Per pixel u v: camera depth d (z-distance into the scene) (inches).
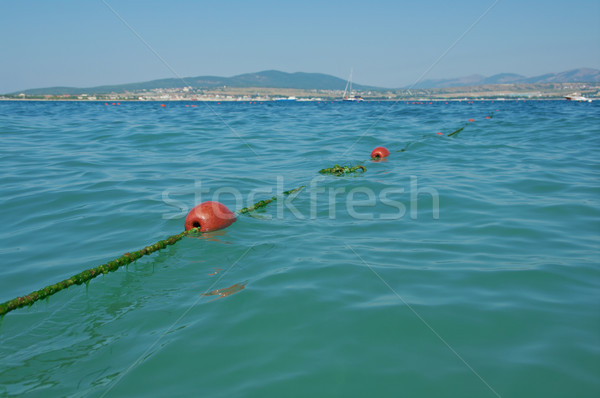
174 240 216.7
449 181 345.1
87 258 199.8
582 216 252.2
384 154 461.7
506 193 305.6
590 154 466.0
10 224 247.3
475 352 126.3
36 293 158.6
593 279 171.3
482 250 203.9
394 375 116.9
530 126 764.6
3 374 120.0
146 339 135.4
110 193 311.9
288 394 109.9
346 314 146.8
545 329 137.6
